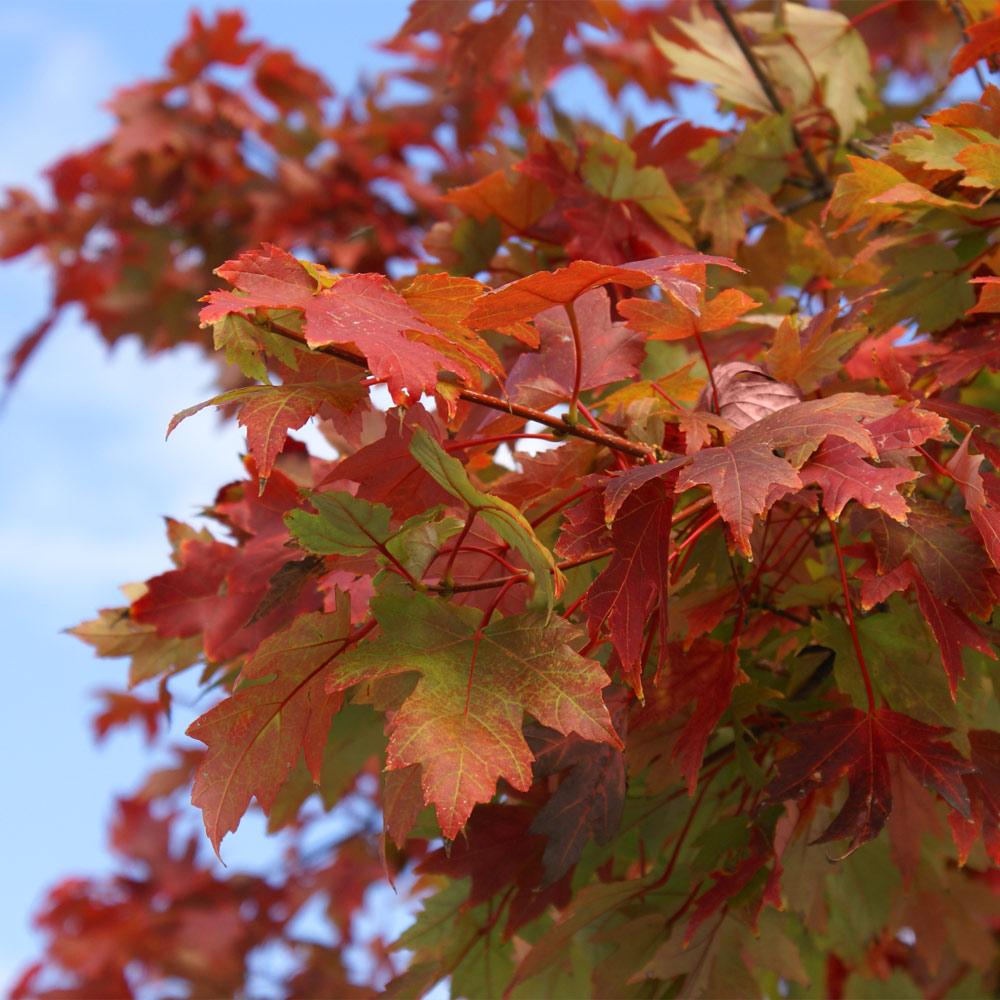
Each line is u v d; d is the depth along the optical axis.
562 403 1.23
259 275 1.09
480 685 1.09
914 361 1.30
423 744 1.07
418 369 1.07
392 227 2.57
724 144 1.68
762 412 1.19
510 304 1.12
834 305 1.21
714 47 1.63
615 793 1.17
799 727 1.16
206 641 1.29
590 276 1.11
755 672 1.25
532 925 1.34
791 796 1.14
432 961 1.33
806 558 1.26
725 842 1.21
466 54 1.58
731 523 1.08
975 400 1.43
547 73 1.55
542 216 1.47
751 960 1.26
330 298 1.09
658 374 1.40
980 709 1.27
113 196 2.89
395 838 1.14
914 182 1.27
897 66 2.14
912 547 1.14
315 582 1.28
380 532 1.10
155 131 2.66
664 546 1.12
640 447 1.16
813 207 1.60
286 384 1.13
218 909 2.45
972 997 1.63
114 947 2.37
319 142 2.76
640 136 1.51
